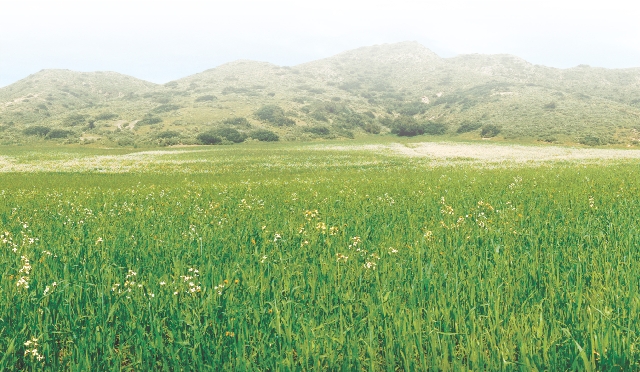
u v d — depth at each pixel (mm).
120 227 9859
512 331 4102
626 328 3842
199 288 5199
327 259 6844
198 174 35156
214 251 7387
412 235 8312
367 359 3865
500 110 158625
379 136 149875
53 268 6332
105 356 3996
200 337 4152
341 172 33906
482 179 21891
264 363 3844
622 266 5754
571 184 17469
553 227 8305
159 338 4152
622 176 20672
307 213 11000
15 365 4039
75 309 5074
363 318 4527
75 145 104875
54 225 10281
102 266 6387
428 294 5160
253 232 8977
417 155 58062
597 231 7867
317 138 130875
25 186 24734
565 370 3623
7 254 7438
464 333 4117
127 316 4789
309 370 3830
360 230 8891
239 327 4379
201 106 177375
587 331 4047
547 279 5516
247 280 5746
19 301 5105
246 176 32812
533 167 33062
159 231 9273
